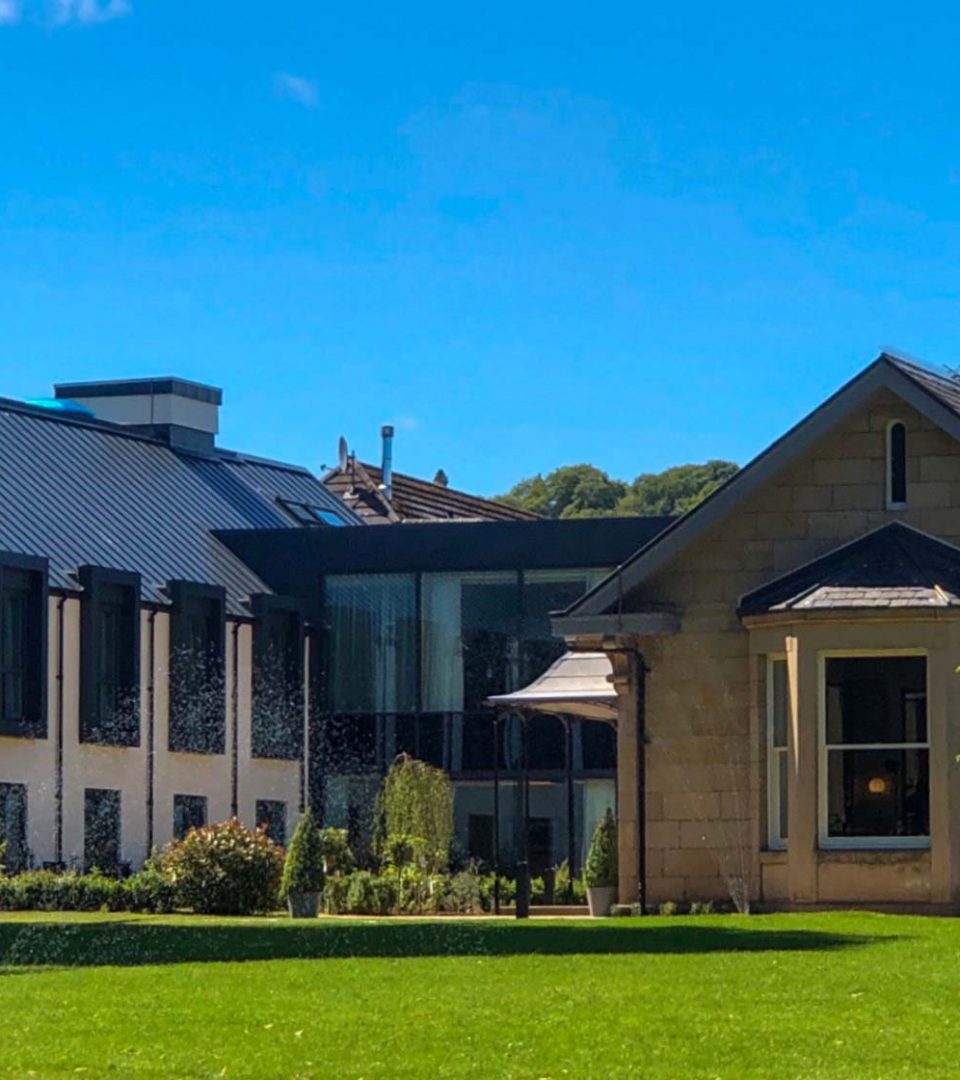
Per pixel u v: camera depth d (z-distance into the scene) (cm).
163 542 4497
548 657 4469
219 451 5228
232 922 2814
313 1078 1256
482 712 4500
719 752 2528
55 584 4025
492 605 4516
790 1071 1277
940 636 2366
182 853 3331
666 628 2531
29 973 1803
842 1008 1496
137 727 4184
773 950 1875
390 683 4559
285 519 5047
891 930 2070
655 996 1552
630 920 2309
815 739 2398
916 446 2500
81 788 4053
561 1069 1279
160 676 4281
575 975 1680
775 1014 1470
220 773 4394
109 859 4100
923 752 2395
